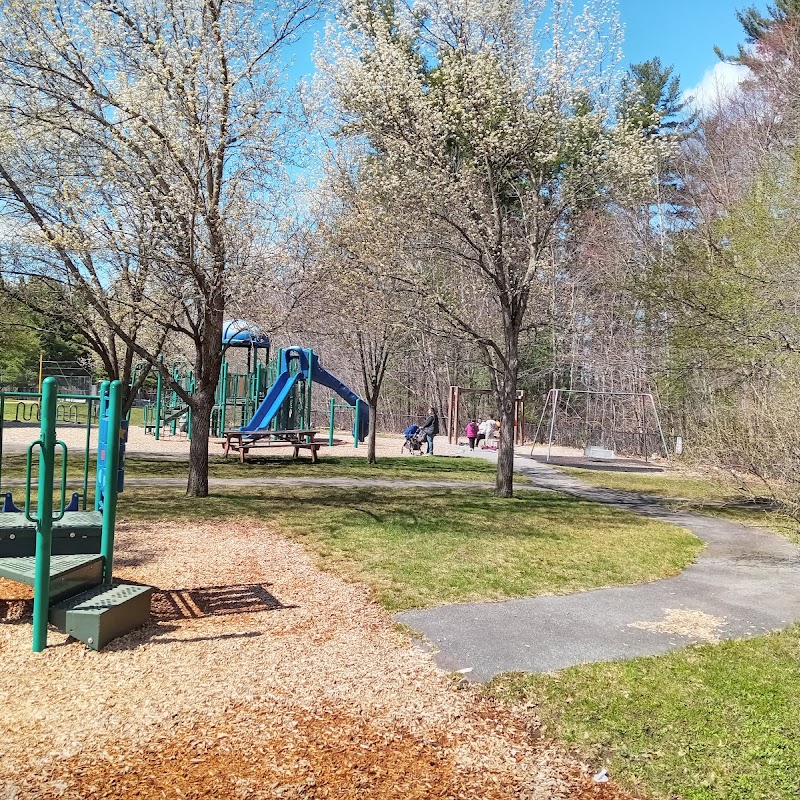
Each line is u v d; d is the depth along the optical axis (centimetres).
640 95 1490
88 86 902
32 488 1130
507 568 724
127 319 1156
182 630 496
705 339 1170
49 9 870
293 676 426
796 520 803
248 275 1020
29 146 937
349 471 1661
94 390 2944
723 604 625
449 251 1261
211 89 966
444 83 1205
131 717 364
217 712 374
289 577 650
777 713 396
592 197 1269
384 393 3806
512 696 411
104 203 961
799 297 992
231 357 3606
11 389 3834
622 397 2931
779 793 318
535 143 1226
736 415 845
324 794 304
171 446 2205
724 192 2061
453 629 527
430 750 347
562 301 2627
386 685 420
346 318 1504
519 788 318
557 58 1216
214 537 808
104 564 528
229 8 980
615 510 1215
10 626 493
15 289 1162
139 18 953
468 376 3541
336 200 1473
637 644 509
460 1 1203
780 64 2388
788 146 1238
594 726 376
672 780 328
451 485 1459
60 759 322
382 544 813
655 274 1275
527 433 3444
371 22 1223
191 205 916
